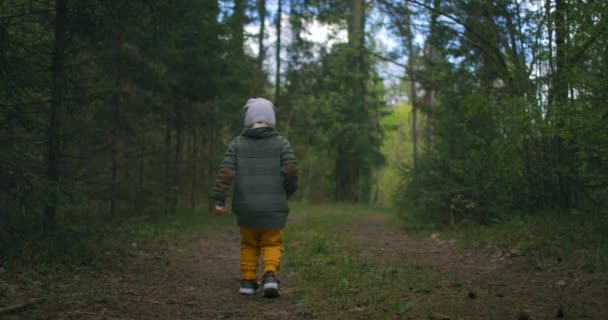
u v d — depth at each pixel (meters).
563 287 3.99
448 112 9.87
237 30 13.33
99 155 9.05
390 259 5.85
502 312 3.18
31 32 5.95
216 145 15.49
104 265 5.01
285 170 4.00
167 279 4.58
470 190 8.73
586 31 5.66
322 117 25.95
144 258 5.88
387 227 11.10
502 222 8.05
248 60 17.67
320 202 27.91
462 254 6.32
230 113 14.46
